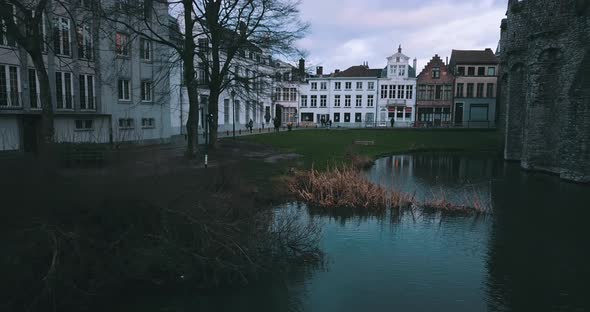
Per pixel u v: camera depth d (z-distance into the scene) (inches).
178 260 308.2
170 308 281.4
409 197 600.7
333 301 298.8
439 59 2362.2
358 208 562.6
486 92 2297.0
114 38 954.1
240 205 365.4
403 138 1657.2
